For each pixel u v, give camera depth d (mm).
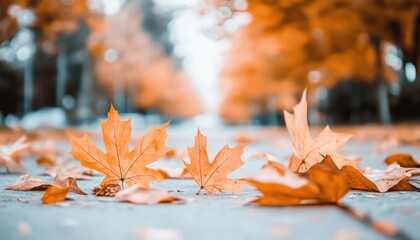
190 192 2023
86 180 2666
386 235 1066
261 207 1490
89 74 36500
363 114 29500
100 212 1423
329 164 1976
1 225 1218
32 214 1384
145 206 1551
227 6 10172
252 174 3096
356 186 1978
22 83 30406
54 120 30641
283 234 1098
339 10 9680
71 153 1918
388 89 25422
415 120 24281
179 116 54688
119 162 1939
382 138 9164
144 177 1947
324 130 2084
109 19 37156
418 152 5340
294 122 2123
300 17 10000
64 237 1075
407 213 1387
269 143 9016
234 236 1085
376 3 9547
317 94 28188
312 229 1147
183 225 1220
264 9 9906
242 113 45969
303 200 1508
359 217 1301
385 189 1928
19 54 30578
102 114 42094
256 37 11023
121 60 38219
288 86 20078
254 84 19625
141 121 44781
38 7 10875
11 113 30312
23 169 3498
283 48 14414
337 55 14211
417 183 2299
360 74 16297
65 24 11742
